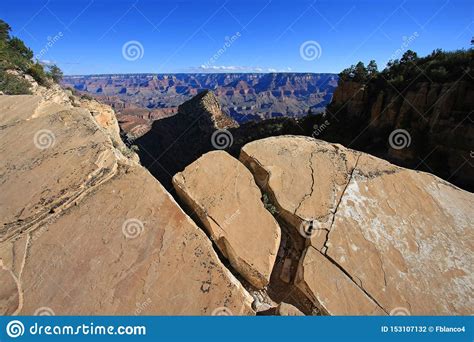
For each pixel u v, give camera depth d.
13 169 7.11
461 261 5.95
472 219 6.68
